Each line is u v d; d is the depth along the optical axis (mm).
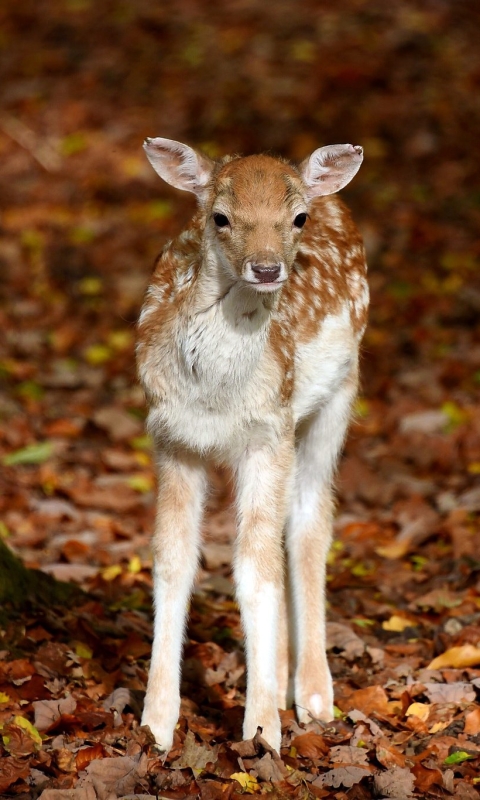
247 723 7539
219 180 7895
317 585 8867
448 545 11992
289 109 23766
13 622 9117
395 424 15102
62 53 26375
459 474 13859
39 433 14570
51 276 19344
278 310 8297
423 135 23172
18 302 18375
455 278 19328
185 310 7805
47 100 24625
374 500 13305
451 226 20922
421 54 25625
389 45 25891
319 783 7238
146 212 21328
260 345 7797
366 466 13922
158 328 8031
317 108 23781
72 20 27656
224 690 8859
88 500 12984
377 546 12078
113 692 8203
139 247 20344
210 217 7770
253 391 7887
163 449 8133
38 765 7137
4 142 23250
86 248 20234
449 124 23547
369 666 9414
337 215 9664
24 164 22672
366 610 10547
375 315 18344
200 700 8633
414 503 12930
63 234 20656
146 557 11578
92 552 11648
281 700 8742
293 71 25000
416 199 21594
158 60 25859
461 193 21844
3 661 8516
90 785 6816
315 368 8922
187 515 8055
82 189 22000
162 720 7578
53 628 9172
